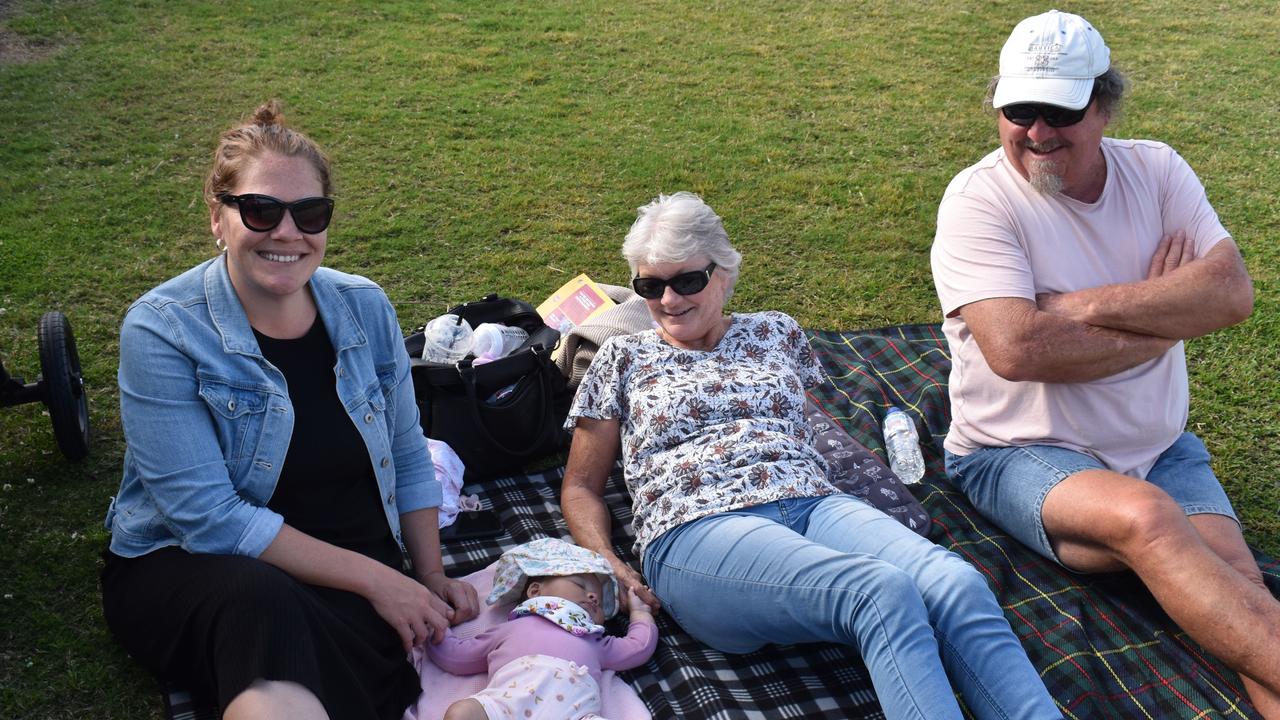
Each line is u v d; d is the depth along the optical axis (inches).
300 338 126.6
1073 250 151.7
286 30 411.8
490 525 161.6
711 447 142.3
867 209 283.4
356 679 111.5
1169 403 150.9
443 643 128.2
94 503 160.6
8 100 325.4
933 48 424.8
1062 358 144.9
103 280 226.8
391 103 344.5
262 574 108.7
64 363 161.5
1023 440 153.6
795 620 126.2
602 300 192.1
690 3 477.1
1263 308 232.2
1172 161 153.7
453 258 249.0
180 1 438.6
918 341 215.5
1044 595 148.0
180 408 116.6
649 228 145.6
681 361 151.8
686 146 321.4
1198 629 125.7
